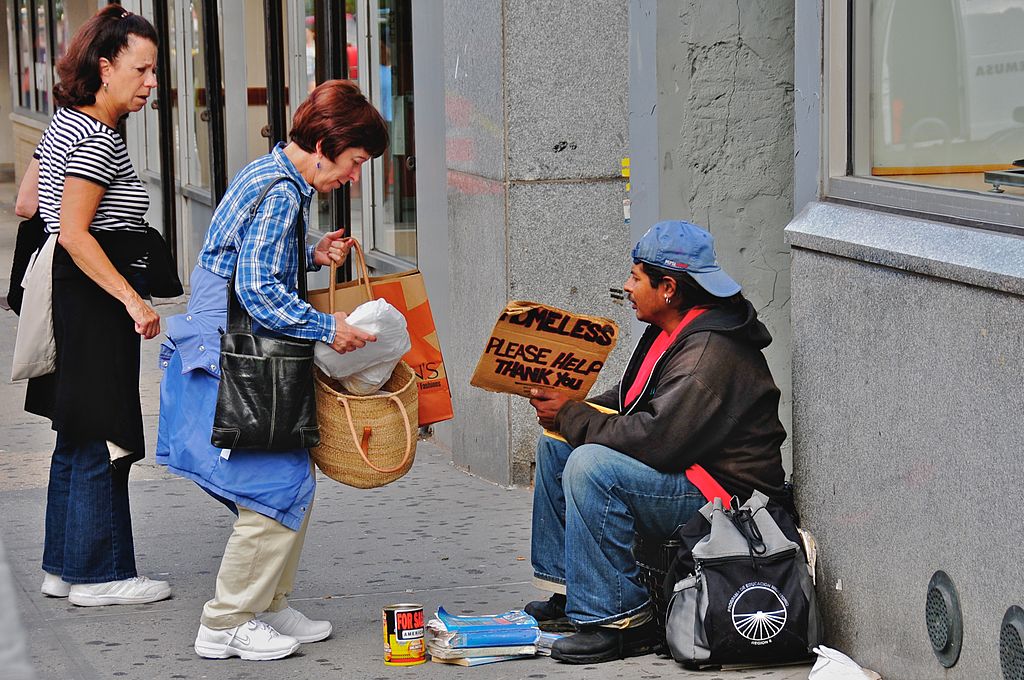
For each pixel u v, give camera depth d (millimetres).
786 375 8516
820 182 6648
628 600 6594
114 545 7773
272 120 17016
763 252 8391
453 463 11320
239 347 6438
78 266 7359
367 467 6703
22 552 8930
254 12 18016
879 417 5961
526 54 9750
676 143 8211
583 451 6543
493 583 8102
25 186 7840
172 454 6727
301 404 6480
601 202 9984
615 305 10109
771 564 6316
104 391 7535
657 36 8070
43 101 36125
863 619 6164
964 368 5352
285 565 7000
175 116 21781
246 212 6535
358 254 6914
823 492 6465
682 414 6402
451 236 10898
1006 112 5586
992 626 5230
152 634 7289
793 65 8234
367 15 13938
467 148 10453
